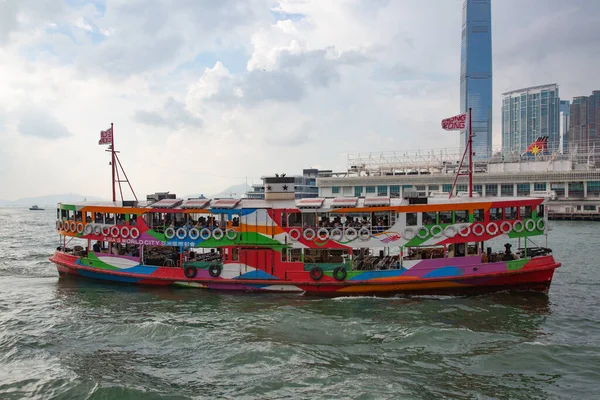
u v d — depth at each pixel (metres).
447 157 118.31
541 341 20.97
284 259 29.09
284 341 21.06
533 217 28.28
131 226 30.75
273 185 32.56
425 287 27.88
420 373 17.84
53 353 20.02
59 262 33.47
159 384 17.05
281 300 27.59
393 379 17.34
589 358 19.05
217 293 29.06
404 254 31.81
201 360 19.11
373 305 26.34
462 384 16.95
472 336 21.39
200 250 38.19
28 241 65.31
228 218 30.03
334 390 16.48
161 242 30.22
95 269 31.92
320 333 22.06
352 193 124.06
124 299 28.14
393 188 120.31
